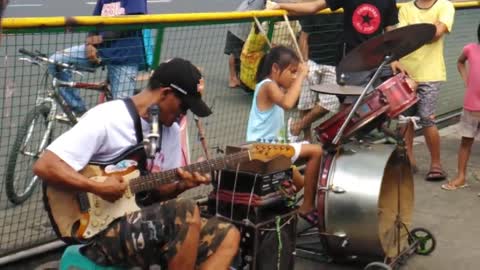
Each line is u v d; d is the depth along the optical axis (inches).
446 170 271.1
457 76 387.5
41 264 175.9
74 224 131.6
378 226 171.5
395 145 186.7
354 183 173.3
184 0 820.0
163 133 142.6
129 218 132.9
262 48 262.8
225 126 269.3
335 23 258.8
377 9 234.8
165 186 144.9
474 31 379.6
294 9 237.0
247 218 157.8
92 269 134.6
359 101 173.3
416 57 254.2
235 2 805.9
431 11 254.5
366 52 184.7
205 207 170.7
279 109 191.5
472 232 211.8
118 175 132.7
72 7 715.4
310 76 254.5
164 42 212.2
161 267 137.3
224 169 153.0
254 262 156.1
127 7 220.7
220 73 280.5
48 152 127.7
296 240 188.1
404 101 178.4
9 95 202.4
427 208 230.7
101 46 200.2
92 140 130.0
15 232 187.2
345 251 179.5
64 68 204.7
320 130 180.7
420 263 189.8
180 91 135.9
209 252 137.7
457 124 345.7
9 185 202.7
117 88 205.8
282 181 163.6
